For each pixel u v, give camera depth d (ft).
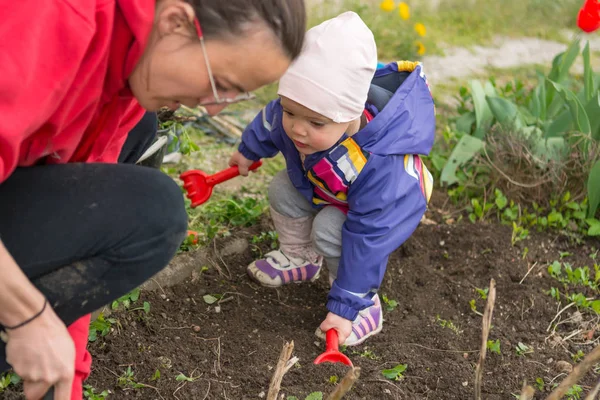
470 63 15.21
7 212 4.73
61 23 4.17
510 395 7.05
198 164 10.48
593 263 9.41
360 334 7.50
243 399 6.60
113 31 4.47
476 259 9.14
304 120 6.54
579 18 10.55
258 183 10.41
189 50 4.44
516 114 10.80
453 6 17.69
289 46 4.49
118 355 6.82
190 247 8.41
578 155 10.22
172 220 5.08
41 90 4.17
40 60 4.14
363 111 7.32
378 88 7.47
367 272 6.99
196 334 7.37
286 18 4.39
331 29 6.42
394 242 7.07
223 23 4.32
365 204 7.00
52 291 4.84
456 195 10.48
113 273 5.03
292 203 7.86
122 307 7.37
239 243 8.75
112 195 4.93
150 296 7.68
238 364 7.06
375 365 7.25
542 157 10.36
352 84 6.39
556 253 9.48
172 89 4.62
